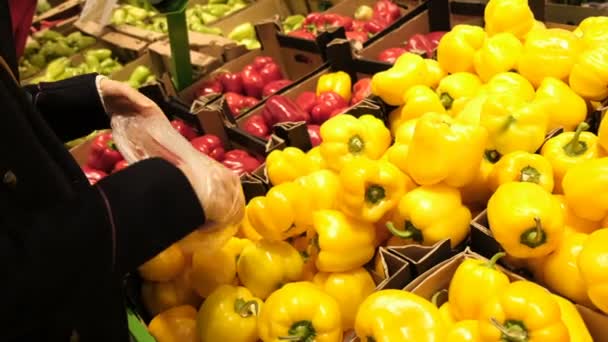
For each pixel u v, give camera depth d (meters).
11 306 1.17
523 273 1.81
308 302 1.73
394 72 2.49
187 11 5.03
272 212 1.89
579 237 1.71
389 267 1.82
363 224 1.93
